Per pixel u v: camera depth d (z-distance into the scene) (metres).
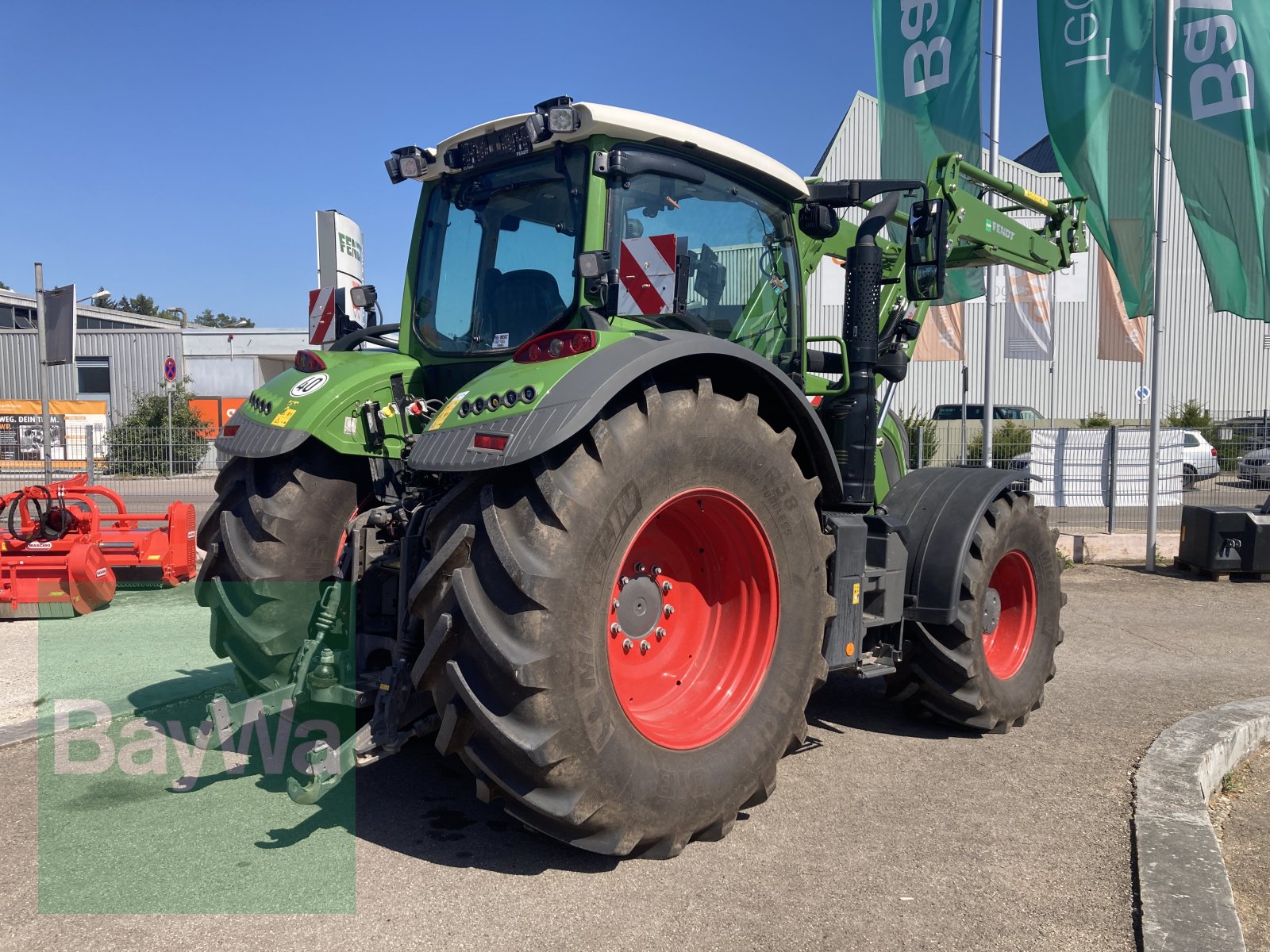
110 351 25.73
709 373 3.20
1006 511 4.36
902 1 10.34
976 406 22.08
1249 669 5.69
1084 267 26.67
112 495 7.84
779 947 2.49
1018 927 2.62
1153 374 9.35
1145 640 6.47
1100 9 9.36
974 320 23.47
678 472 2.94
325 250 8.11
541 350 2.93
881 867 2.97
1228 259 9.27
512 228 3.71
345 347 4.28
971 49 10.00
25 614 6.54
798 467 3.36
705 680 3.28
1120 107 9.40
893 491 4.44
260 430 3.69
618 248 3.39
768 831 3.24
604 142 3.36
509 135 3.56
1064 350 26.88
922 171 10.34
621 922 2.60
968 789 3.66
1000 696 4.29
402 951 2.44
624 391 2.91
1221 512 8.77
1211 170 9.23
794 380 4.20
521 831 3.18
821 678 3.45
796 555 3.33
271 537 3.61
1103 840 3.19
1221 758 4.06
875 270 4.08
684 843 3.00
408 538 3.10
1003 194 5.79
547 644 2.58
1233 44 9.05
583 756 2.65
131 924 2.55
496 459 2.63
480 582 2.66
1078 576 9.10
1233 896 2.77
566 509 2.64
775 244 4.14
